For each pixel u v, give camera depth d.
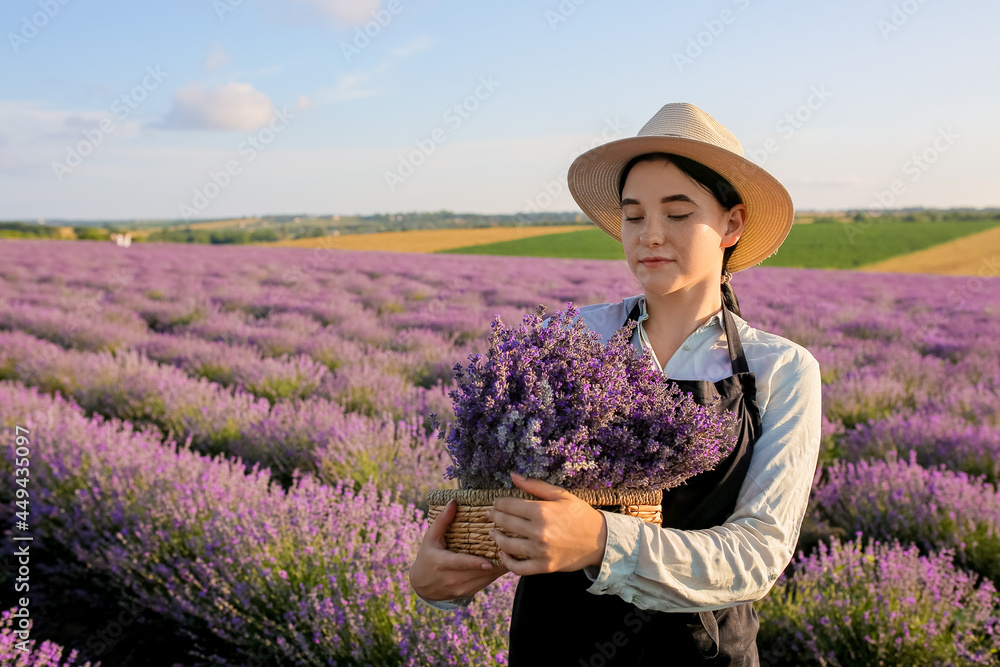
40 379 6.65
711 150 1.04
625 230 1.15
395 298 13.53
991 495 3.65
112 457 3.87
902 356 7.94
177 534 3.15
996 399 5.94
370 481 3.84
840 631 2.69
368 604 2.54
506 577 2.55
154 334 9.74
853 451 4.99
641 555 0.86
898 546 3.10
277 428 4.81
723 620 1.09
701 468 0.95
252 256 22.67
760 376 1.10
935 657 2.51
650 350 1.18
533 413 0.93
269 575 2.69
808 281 18.97
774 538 0.96
